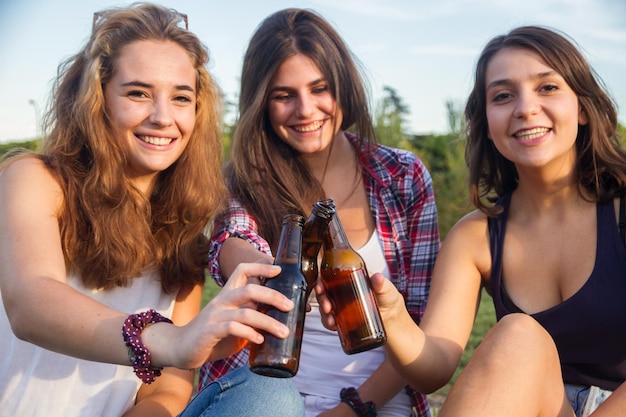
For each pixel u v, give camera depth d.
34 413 2.10
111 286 2.20
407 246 2.83
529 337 1.90
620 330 2.25
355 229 2.81
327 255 1.89
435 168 12.78
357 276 1.86
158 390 2.32
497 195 2.68
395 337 2.07
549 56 2.34
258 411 1.89
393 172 2.83
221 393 1.94
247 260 2.35
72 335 1.75
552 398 1.95
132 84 2.14
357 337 1.83
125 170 2.26
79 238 2.15
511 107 2.39
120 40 2.16
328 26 2.74
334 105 2.71
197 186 2.35
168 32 2.22
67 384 2.12
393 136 13.08
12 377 2.10
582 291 2.28
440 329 2.38
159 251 2.29
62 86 2.26
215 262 2.48
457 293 2.48
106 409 2.20
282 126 2.71
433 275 2.58
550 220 2.46
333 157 2.87
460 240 2.58
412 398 2.67
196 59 2.29
